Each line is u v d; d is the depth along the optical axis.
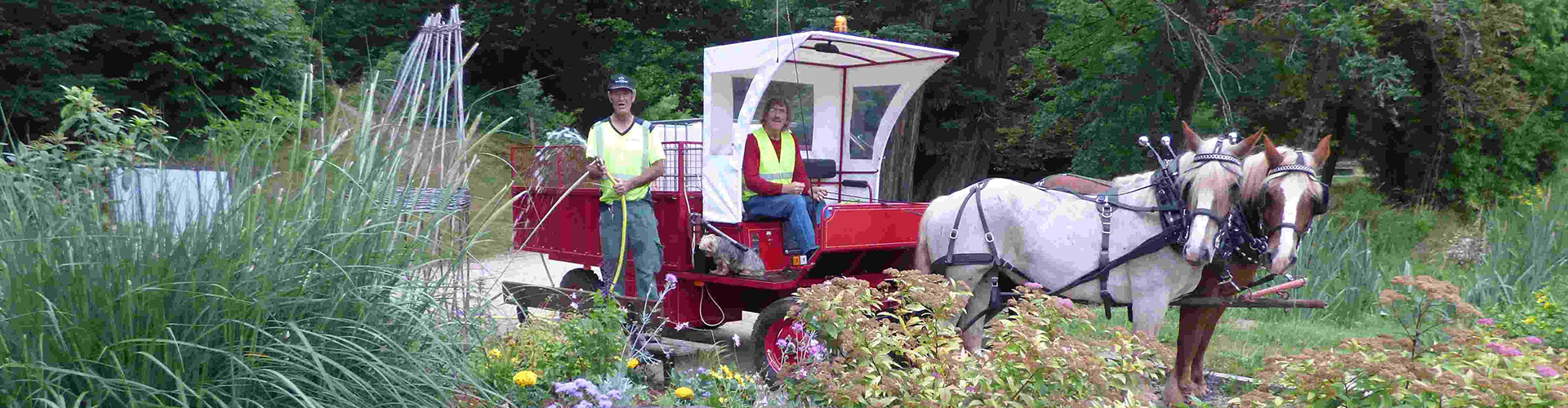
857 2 17.89
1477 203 16.50
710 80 6.16
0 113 3.35
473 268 4.46
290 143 3.61
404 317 3.42
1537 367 3.72
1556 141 17.11
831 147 7.73
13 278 2.79
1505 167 16.98
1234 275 5.52
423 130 4.33
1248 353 7.19
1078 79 18.25
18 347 2.76
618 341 4.70
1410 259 13.55
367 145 3.69
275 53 13.76
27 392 2.75
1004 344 3.75
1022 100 23.52
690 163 6.46
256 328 2.93
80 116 3.49
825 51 6.81
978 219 5.45
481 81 24.12
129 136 3.48
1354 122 18.28
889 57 7.05
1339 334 8.37
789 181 6.48
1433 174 17.05
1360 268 9.90
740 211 6.00
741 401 4.49
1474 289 9.54
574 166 7.13
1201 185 4.96
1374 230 14.81
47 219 3.00
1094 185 5.80
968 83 18.91
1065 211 5.38
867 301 4.12
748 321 8.84
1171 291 5.25
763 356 5.80
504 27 22.86
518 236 7.72
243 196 3.16
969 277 5.45
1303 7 14.09
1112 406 3.73
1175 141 16.86
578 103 25.14
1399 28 15.88
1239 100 16.78
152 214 3.10
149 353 2.86
